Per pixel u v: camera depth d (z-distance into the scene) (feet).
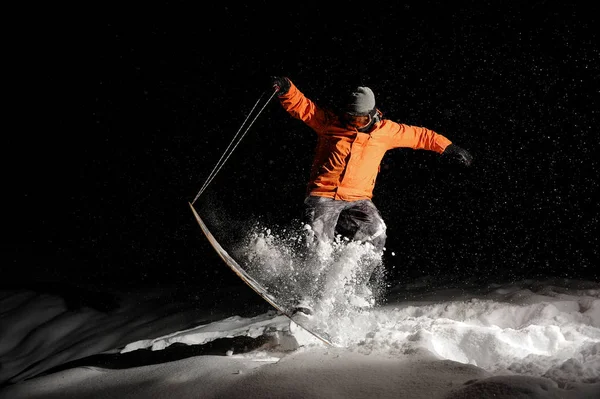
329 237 12.79
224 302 20.70
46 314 21.68
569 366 8.28
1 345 19.79
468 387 7.75
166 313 20.70
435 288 18.98
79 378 11.50
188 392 9.48
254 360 10.79
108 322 20.63
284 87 12.98
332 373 8.91
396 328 11.50
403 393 8.09
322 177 12.94
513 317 13.32
